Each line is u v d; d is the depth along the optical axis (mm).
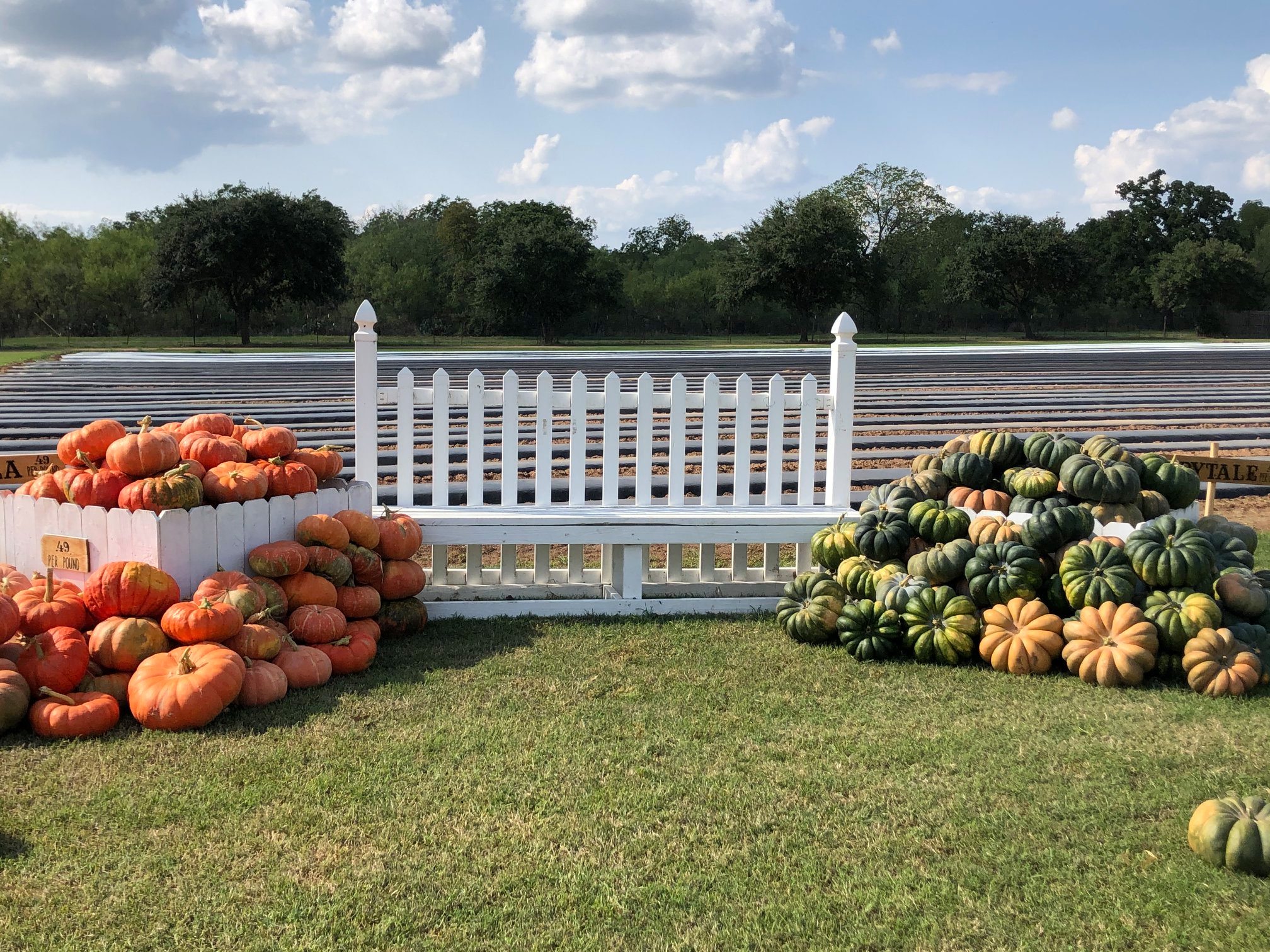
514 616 6230
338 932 2930
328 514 5723
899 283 69500
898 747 4230
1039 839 3473
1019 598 5379
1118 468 5996
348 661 5090
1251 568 5676
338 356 32969
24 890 3115
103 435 5508
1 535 5562
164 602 4793
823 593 5746
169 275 51531
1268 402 18656
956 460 6465
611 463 6637
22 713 4262
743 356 34250
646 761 4082
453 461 11859
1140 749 4211
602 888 3160
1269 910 3066
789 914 3037
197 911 3021
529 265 55094
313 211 53656
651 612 6312
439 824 3539
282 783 3842
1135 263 79938
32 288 58031
